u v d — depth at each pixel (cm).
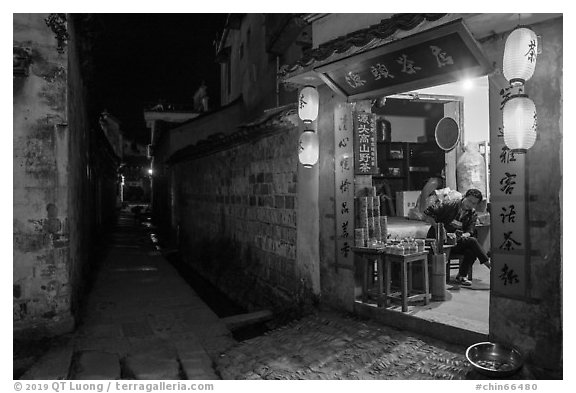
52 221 650
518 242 445
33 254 643
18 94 639
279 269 852
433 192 934
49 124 649
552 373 420
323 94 705
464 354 478
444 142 946
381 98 690
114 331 687
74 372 537
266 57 1442
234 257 1114
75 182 798
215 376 535
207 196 1388
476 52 457
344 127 666
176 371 545
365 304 632
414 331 556
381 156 1166
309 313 708
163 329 702
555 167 420
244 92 1767
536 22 433
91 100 1270
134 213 3372
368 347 541
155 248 1700
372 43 540
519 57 404
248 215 1017
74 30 781
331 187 693
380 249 605
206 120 1886
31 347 612
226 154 1188
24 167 640
